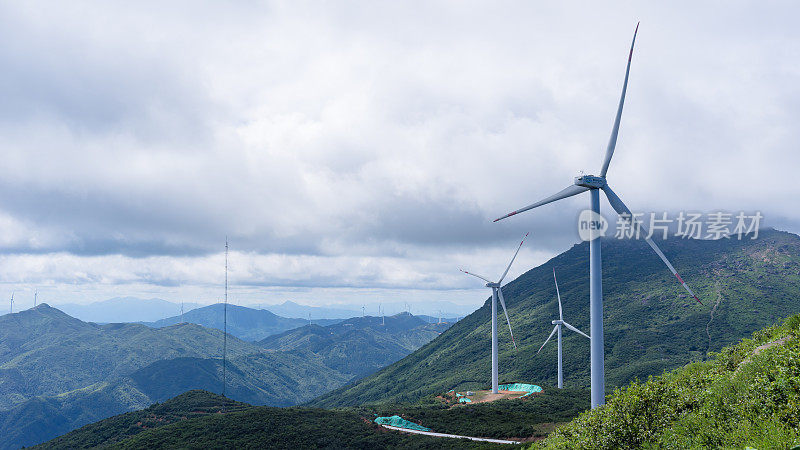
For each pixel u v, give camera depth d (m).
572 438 25.42
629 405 22.33
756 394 17.38
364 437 92.06
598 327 46.91
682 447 17.97
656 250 49.41
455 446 78.81
